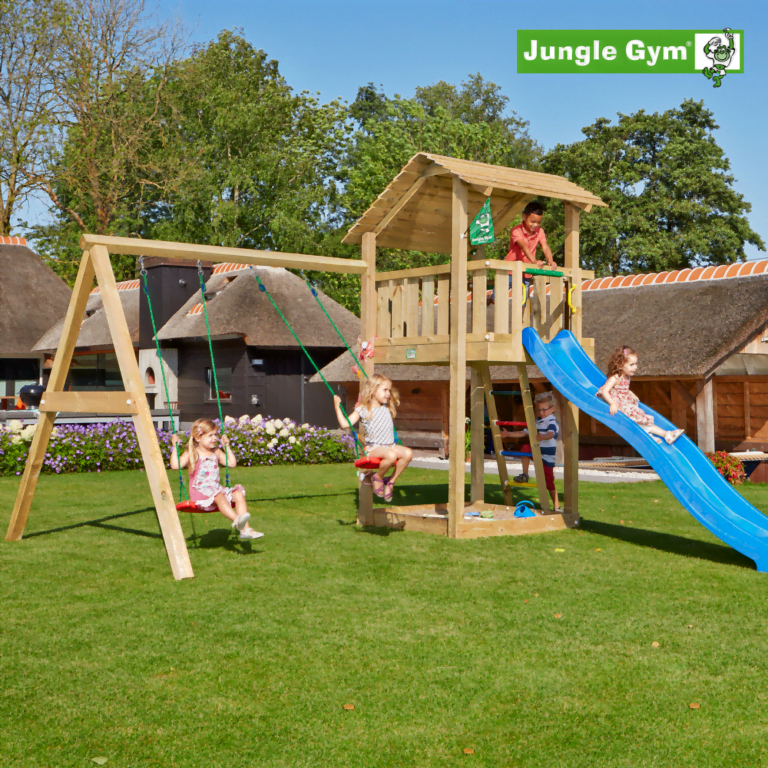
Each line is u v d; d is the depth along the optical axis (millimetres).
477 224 8969
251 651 5180
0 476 15094
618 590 6699
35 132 35969
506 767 3723
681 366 15703
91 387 32875
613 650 5227
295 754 3834
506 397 21266
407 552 8211
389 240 10516
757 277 17234
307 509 11172
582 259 45656
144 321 28359
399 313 10070
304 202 44594
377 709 4324
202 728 4098
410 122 36156
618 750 3881
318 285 42125
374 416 9586
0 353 29719
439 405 20906
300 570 7395
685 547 8578
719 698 4480
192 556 8031
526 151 62125
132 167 40656
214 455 8078
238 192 45969
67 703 4387
